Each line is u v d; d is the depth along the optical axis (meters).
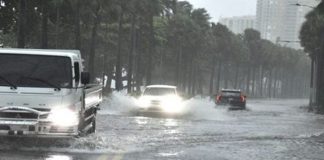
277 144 25.62
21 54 20.86
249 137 28.77
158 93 46.28
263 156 21.20
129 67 96.75
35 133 19.67
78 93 21.06
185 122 38.34
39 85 20.30
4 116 19.78
